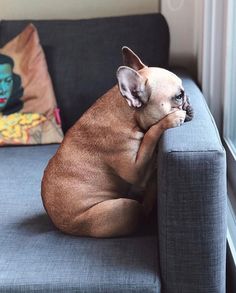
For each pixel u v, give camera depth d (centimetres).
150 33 193
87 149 131
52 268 116
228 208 156
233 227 148
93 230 127
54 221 133
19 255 122
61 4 216
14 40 196
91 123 131
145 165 126
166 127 121
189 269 114
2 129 190
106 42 193
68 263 117
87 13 216
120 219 126
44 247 125
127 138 126
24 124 190
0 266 118
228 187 165
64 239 129
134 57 133
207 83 183
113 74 191
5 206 148
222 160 108
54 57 196
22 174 167
